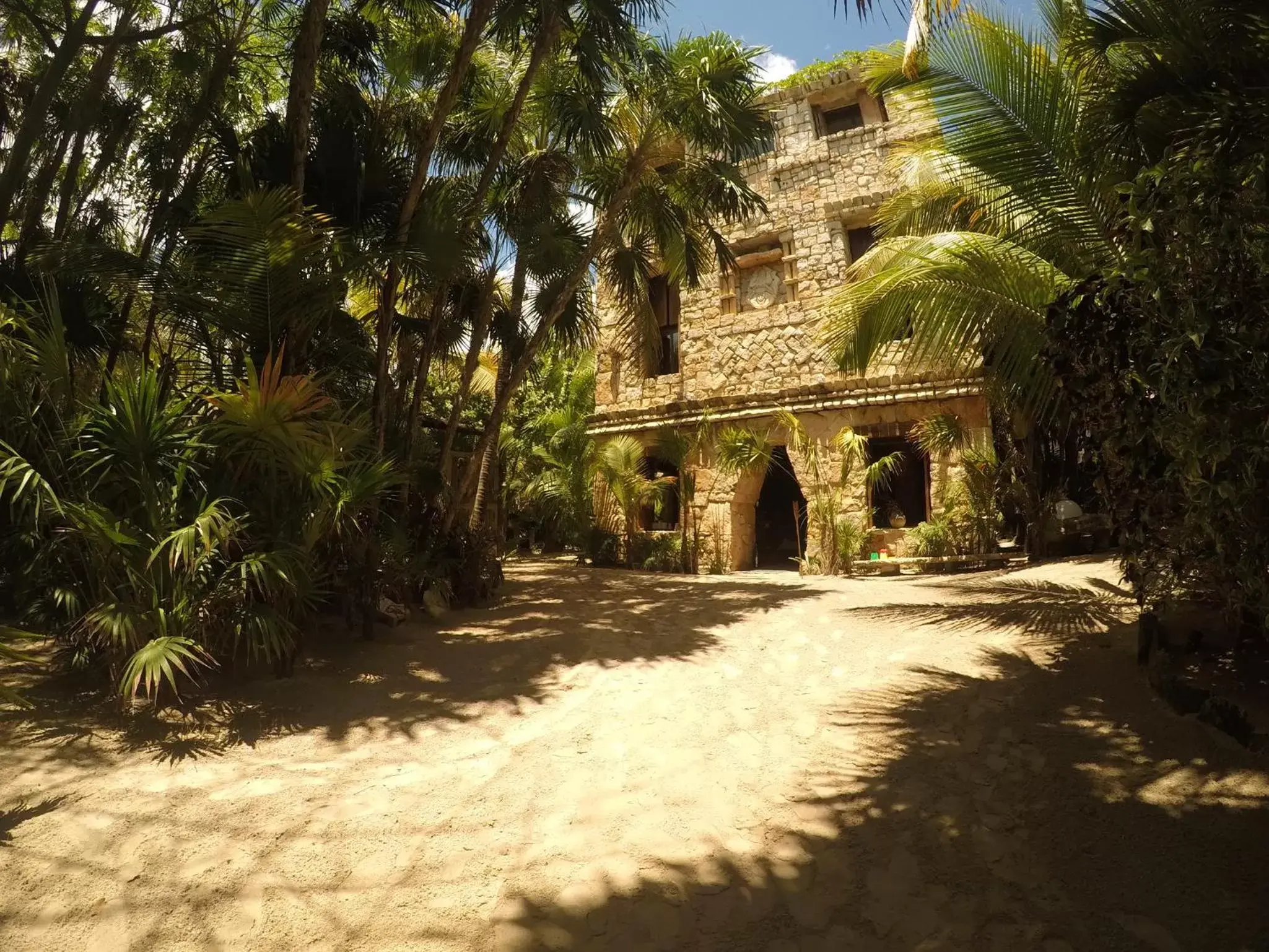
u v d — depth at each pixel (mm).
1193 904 2770
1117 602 6812
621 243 11375
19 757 4285
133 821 3678
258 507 5688
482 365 19469
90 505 4945
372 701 5527
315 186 7551
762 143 10477
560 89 9812
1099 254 6043
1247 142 3838
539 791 4109
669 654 6828
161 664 4582
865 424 13656
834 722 4949
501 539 14062
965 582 10070
